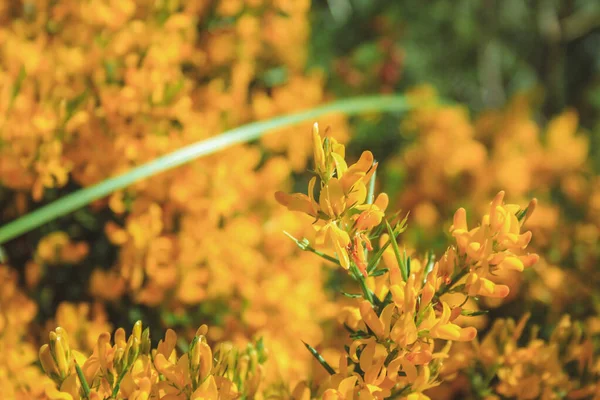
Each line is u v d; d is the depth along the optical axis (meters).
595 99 1.54
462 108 1.07
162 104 0.56
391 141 1.10
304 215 0.64
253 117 0.77
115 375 0.36
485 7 1.69
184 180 0.57
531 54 1.77
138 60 0.59
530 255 0.35
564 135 1.00
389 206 0.90
